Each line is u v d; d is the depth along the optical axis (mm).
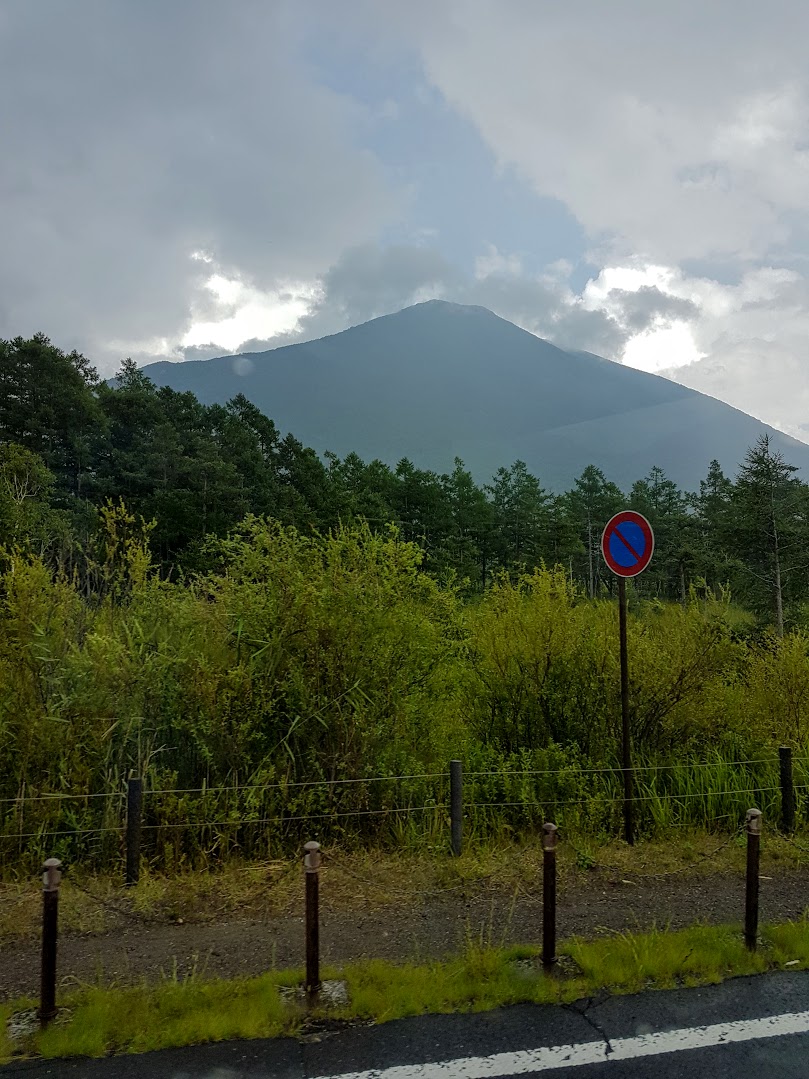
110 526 6898
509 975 3789
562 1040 3262
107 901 4902
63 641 6113
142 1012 3418
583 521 68625
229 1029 3303
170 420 67188
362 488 57531
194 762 5953
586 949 4035
